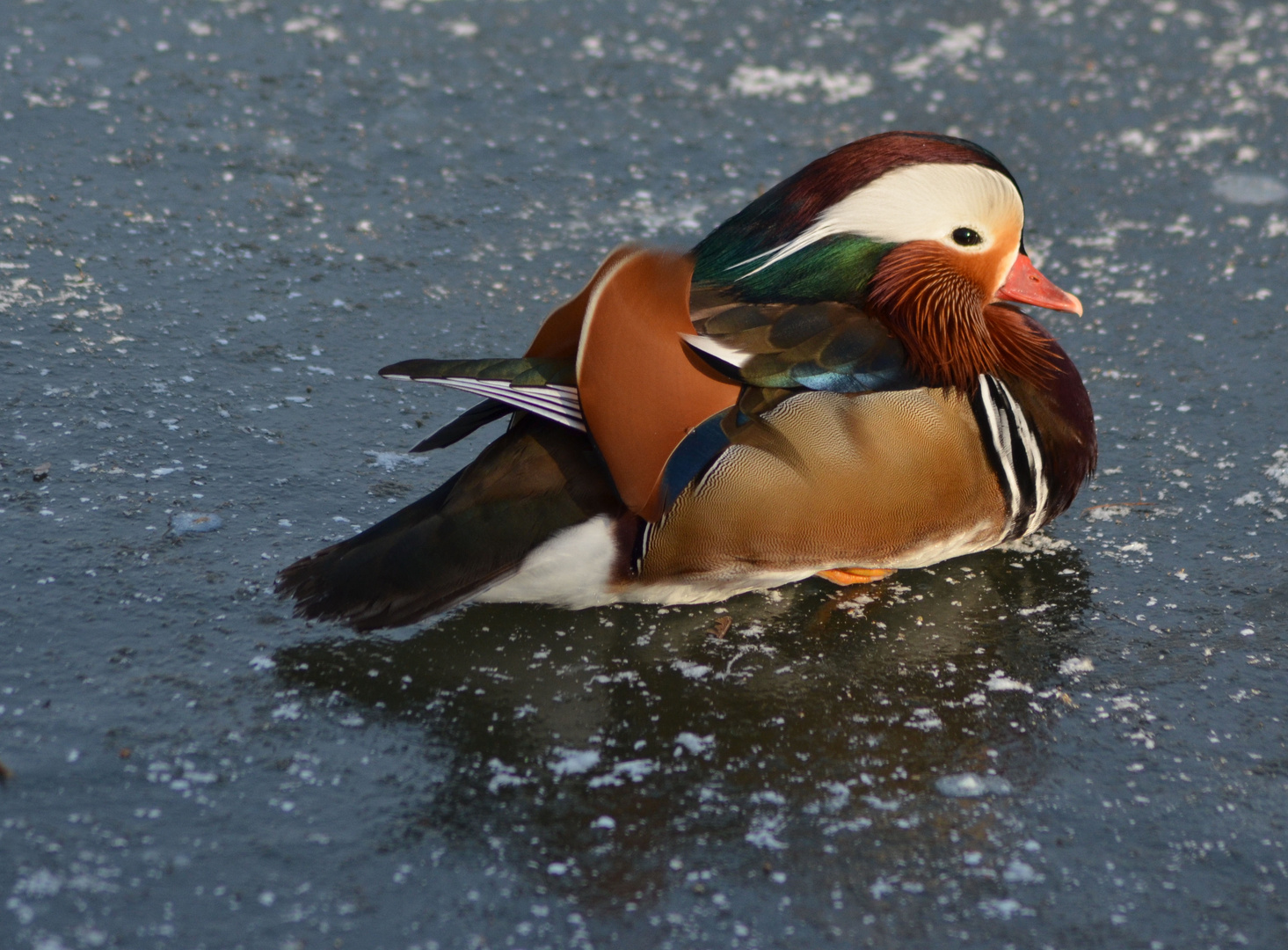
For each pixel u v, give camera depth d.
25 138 11.29
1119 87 13.23
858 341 6.55
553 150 11.87
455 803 5.48
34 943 4.71
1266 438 8.40
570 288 9.96
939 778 5.74
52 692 5.93
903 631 6.78
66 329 8.86
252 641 6.37
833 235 6.99
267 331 9.12
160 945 4.74
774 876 5.18
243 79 12.62
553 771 5.70
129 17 13.59
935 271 6.98
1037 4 14.95
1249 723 6.12
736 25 14.28
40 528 7.00
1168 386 8.97
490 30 13.92
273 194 10.89
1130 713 6.18
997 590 7.14
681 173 11.60
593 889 5.09
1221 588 7.11
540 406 6.05
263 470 7.67
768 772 5.75
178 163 11.19
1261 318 9.80
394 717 5.98
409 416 8.33
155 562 6.84
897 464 6.43
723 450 6.20
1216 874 5.27
